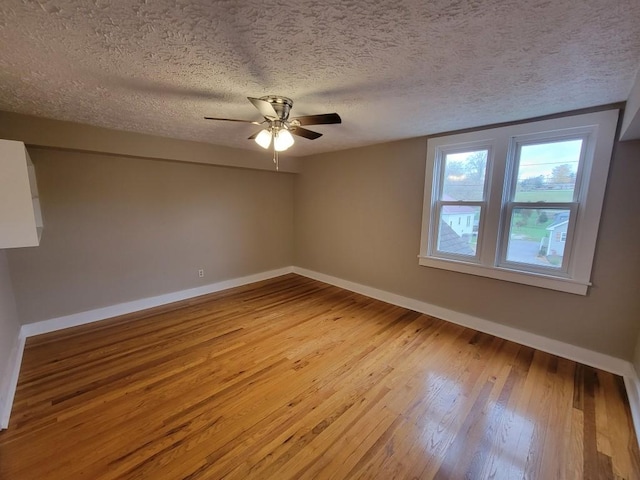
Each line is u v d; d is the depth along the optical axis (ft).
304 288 14.56
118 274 10.96
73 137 8.96
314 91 6.36
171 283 12.45
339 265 14.69
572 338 8.21
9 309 7.86
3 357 6.49
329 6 3.58
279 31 4.13
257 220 15.28
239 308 11.88
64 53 4.73
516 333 9.21
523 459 5.13
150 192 11.47
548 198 8.43
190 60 4.99
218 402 6.46
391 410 6.26
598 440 5.51
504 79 5.73
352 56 4.85
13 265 8.86
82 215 9.99
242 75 5.58
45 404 6.31
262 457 5.11
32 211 5.40
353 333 9.77
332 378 7.34
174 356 8.28
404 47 4.56
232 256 14.47
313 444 5.39
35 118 8.29
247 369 7.70
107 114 8.08
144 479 4.69
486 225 9.51
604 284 7.61
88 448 5.24
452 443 5.45
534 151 8.56
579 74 5.48
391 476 4.80
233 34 4.21
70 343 8.91
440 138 10.25
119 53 4.75
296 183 16.47
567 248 8.19
